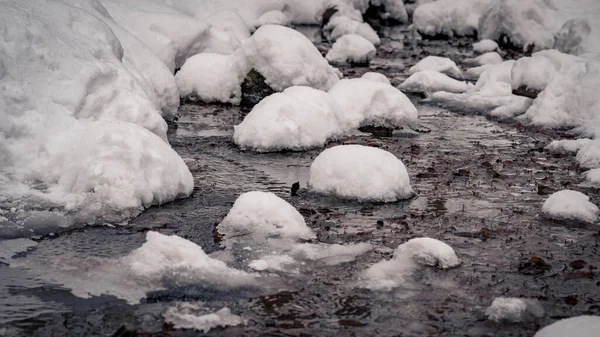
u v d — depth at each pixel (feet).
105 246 27.02
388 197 32.86
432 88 60.03
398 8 112.98
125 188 30.35
